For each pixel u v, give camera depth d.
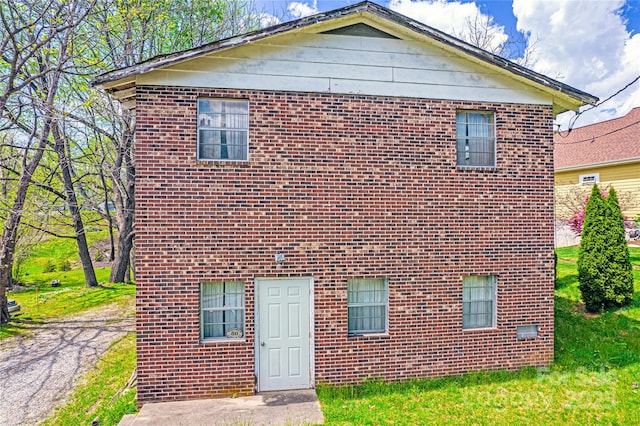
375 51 8.03
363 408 6.82
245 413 6.66
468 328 8.42
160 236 7.28
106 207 22.22
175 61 7.18
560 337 9.63
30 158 15.49
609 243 11.00
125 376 8.98
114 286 20.56
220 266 7.45
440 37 8.01
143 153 7.24
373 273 7.93
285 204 7.65
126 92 7.90
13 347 11.20
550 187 8.64
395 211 8.03
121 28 13.69
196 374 7.36
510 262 8.44
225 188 7.48
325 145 7.80
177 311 7.32
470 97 8.37
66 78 13.70
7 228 13.85
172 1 15.82
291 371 7.71
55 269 31.06
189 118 7.39
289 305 7.71
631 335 9.40
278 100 7.67
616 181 21.05
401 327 8.02
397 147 8.06
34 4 10.18
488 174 8.39
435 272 8.16
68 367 9.62
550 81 8.37
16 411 7.48
